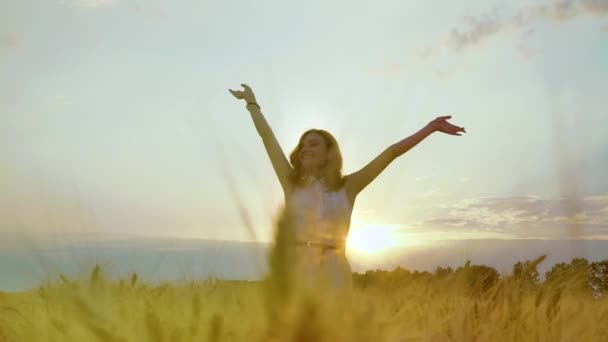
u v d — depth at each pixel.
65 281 1.95
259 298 1.71
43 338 1.93
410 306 2.14
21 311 1.99
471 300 2.27
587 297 2.12
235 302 1.82
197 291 1.96
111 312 1.87
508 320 2.19
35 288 1.99
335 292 1.77
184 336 1.75
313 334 1.68
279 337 1.70
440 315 2.23
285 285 1.69
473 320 2.21
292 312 1.69
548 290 2.17
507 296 2.23
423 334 2.06
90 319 1.81
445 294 2.29
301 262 1.73
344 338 1.72
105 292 1.95
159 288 2.11
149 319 1.75
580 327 2.11
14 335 1.98
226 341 1.71
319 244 3.99
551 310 2.15
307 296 1.69
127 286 2.05
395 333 1.87
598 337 2.09
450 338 2.14
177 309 1.90
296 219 1.69
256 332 1.72
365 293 1.95
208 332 1.71
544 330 2.15
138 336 1.78
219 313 1.78
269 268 1.69
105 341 1.77
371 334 1.75
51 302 1.92
